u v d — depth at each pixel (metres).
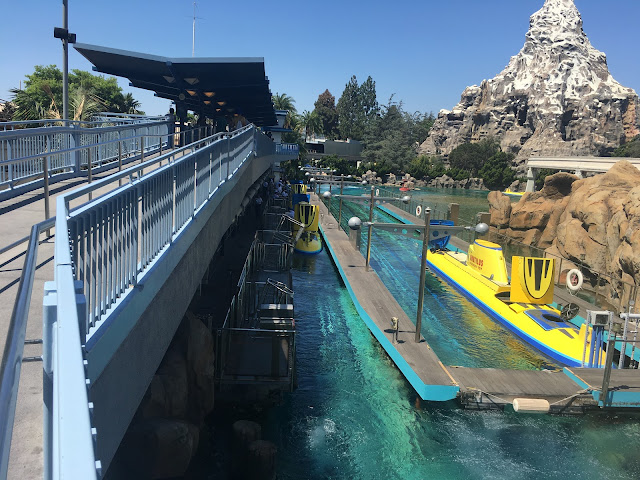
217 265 23.58
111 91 53.81
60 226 3.13
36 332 4.45
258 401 14.22
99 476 1.26
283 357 14.80
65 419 1.42
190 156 8.23
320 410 14.60
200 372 12.73
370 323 20.34
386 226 17.72
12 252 6.55
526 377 15.46
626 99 125.44
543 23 138.88
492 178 110.00
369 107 164.12
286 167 85.31
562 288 29.47
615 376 15.18
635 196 25.75
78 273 4.12
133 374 5.63
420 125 154.62
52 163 11.61
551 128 120.00
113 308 5.06
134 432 10.13
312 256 34.56
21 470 3.06
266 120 36.97
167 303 7.20
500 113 130.50
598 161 73.00
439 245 33.16
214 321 16.16
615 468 12.52
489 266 25.42
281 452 12.62
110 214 5.03
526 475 12.10
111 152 15.33
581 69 128.75
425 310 23.34
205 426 12.70
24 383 3.87
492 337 20.22
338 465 12.31
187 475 10.92
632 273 23.88
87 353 4.07
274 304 19.03
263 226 35.62
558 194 42.50
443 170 116.38
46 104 39.16
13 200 9.13
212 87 21.64
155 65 18.77
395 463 12.43
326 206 55.44
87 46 17.25
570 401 14.34
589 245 30.22
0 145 9.11
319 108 146.62
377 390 15.91
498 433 13.85
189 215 8.65
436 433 13.69
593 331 16.53
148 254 6.36
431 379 14.98
